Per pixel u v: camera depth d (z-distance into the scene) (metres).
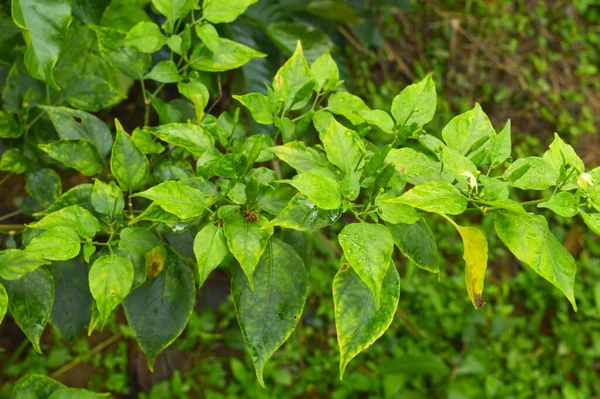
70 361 1.54
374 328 0.77
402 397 1.69
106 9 1.02
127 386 1.57
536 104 2.35
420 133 0.82
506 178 0.78
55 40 0.86
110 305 0.79
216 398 1.59
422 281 1.89
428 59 2.23
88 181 1.50
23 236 0.89
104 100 0.98
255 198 0.79
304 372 1.71
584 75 2.49
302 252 0.89
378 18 2.09
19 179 1.52
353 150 0.79
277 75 0.85
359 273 0.74
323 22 1.49
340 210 0.77
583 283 2.09
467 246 0.79
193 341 1.65
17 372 1.47
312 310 1.79
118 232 0.83
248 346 0.80
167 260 0.87
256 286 0.80
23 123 0.97
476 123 0.81
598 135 2.42
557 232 2.14
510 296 2.04
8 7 1.04
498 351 1.87
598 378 1.97
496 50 2.35
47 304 0.86
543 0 2.55
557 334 1.98
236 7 0.87
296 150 0.80
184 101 0.96
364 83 2.04
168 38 0.87
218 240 0.78
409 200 0.75
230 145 0.87
